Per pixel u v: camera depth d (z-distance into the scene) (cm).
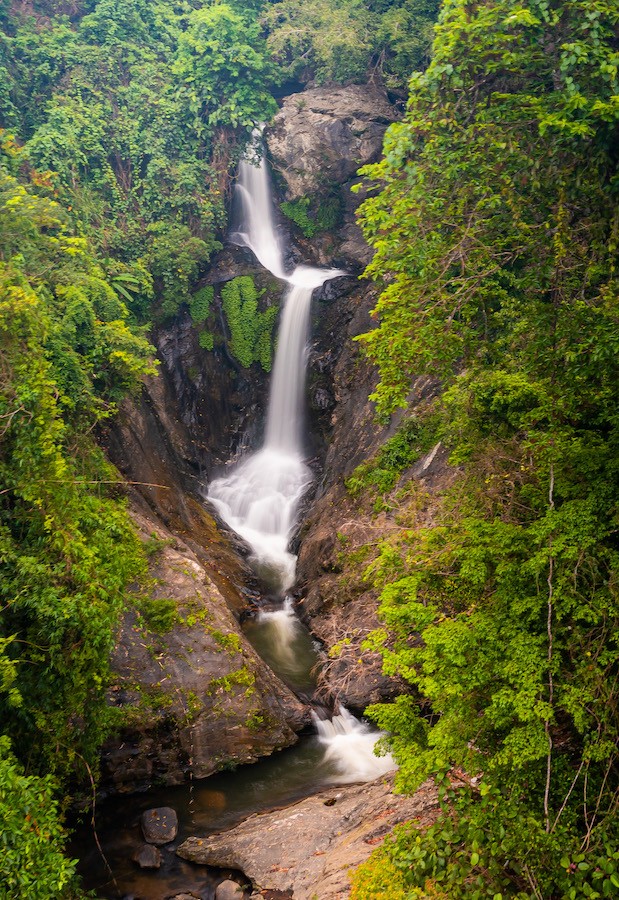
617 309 714
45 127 1755
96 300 1538
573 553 645
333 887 759
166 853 970
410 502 1252
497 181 873
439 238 880
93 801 1002
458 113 950
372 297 1998
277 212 2295
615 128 788
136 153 1981
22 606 902
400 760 693
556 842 602
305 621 1505
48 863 746
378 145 2217
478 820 640
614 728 616
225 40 2117
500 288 925
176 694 1166
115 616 998
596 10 787
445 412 1301
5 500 991
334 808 981
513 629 677
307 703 1288
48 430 991
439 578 770
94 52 2006
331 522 1625
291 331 2080
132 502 1498
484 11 841
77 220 1738
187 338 2031
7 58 1858
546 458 729
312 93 2284
